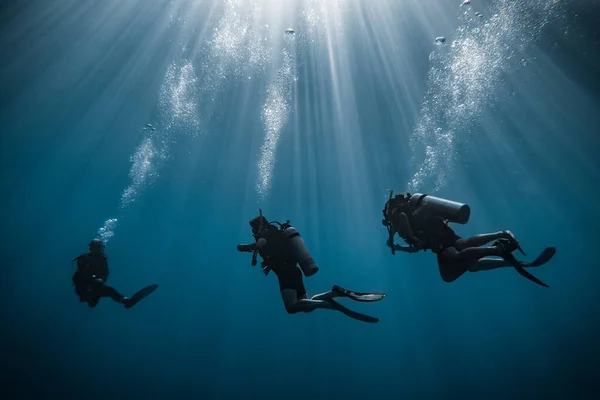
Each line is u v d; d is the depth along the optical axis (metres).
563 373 10.09
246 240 17.39
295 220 16.34
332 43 14.41
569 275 14.55
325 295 3.64
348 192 15.47
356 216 15.82
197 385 11.56
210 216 17.09
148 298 16.45
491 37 12.84
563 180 13.80
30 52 14.24
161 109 15.12
